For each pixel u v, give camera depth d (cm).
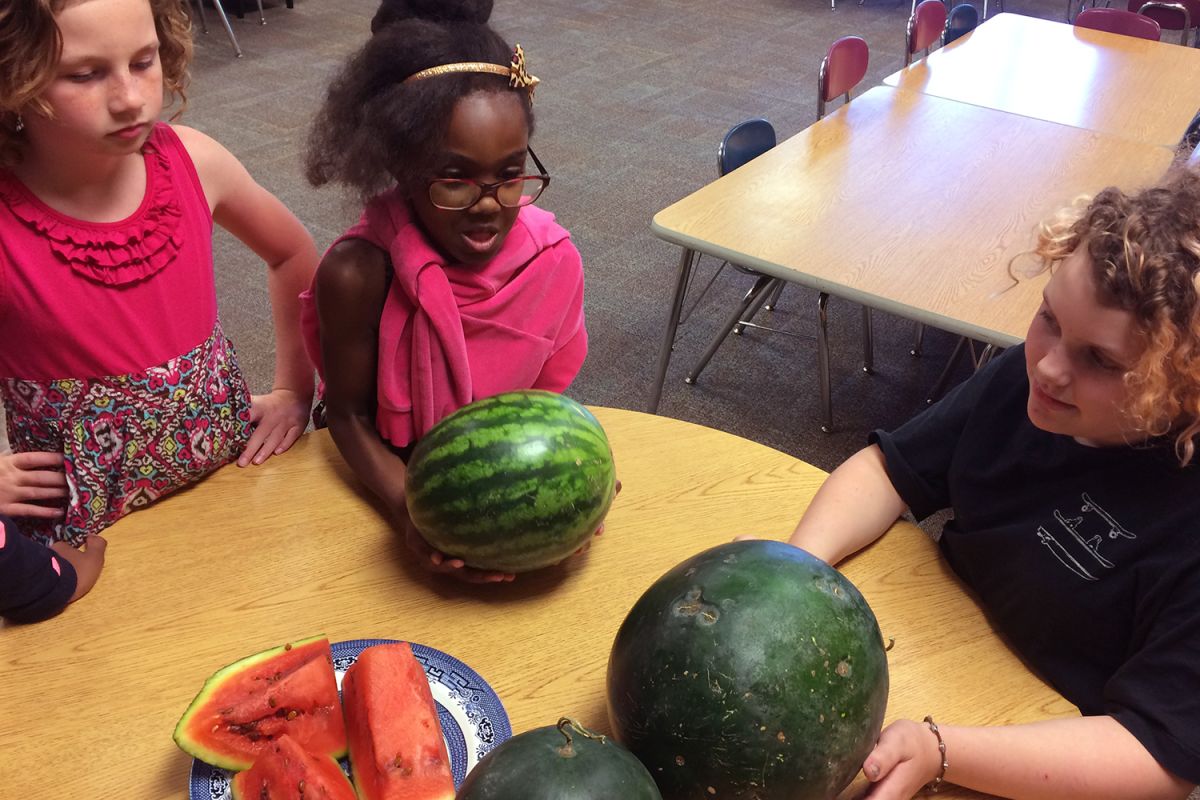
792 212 216
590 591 112
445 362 123
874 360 317
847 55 291
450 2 113
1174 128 269
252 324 306
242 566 114
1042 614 105
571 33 580
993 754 91
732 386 300
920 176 235
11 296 114
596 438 107
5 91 98
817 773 76
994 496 112
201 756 85
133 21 102
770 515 125
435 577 114
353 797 82
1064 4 671
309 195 373
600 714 97
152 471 126
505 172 113
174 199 123
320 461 133
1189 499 95
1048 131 263
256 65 498
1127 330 83
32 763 90
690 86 512
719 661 75
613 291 341
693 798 77
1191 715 89
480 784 69
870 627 81
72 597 107
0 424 229
